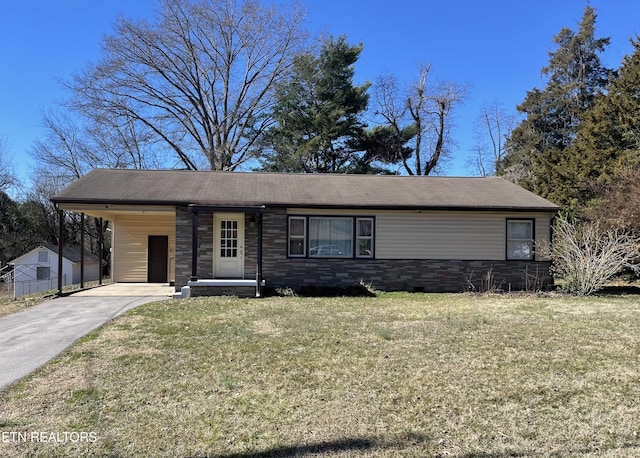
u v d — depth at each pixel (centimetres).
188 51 2611
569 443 360
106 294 1270
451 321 837
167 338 703
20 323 845
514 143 3394
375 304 1073
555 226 1395
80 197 1222
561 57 3528
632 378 507
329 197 1373
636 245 1245
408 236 1384
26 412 418
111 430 382
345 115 2825
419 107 3241
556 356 595
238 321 838
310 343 669
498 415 413
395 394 462
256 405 435
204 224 1330
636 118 1870
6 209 3012
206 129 2794
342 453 344
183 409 425
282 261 1345
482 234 1397
